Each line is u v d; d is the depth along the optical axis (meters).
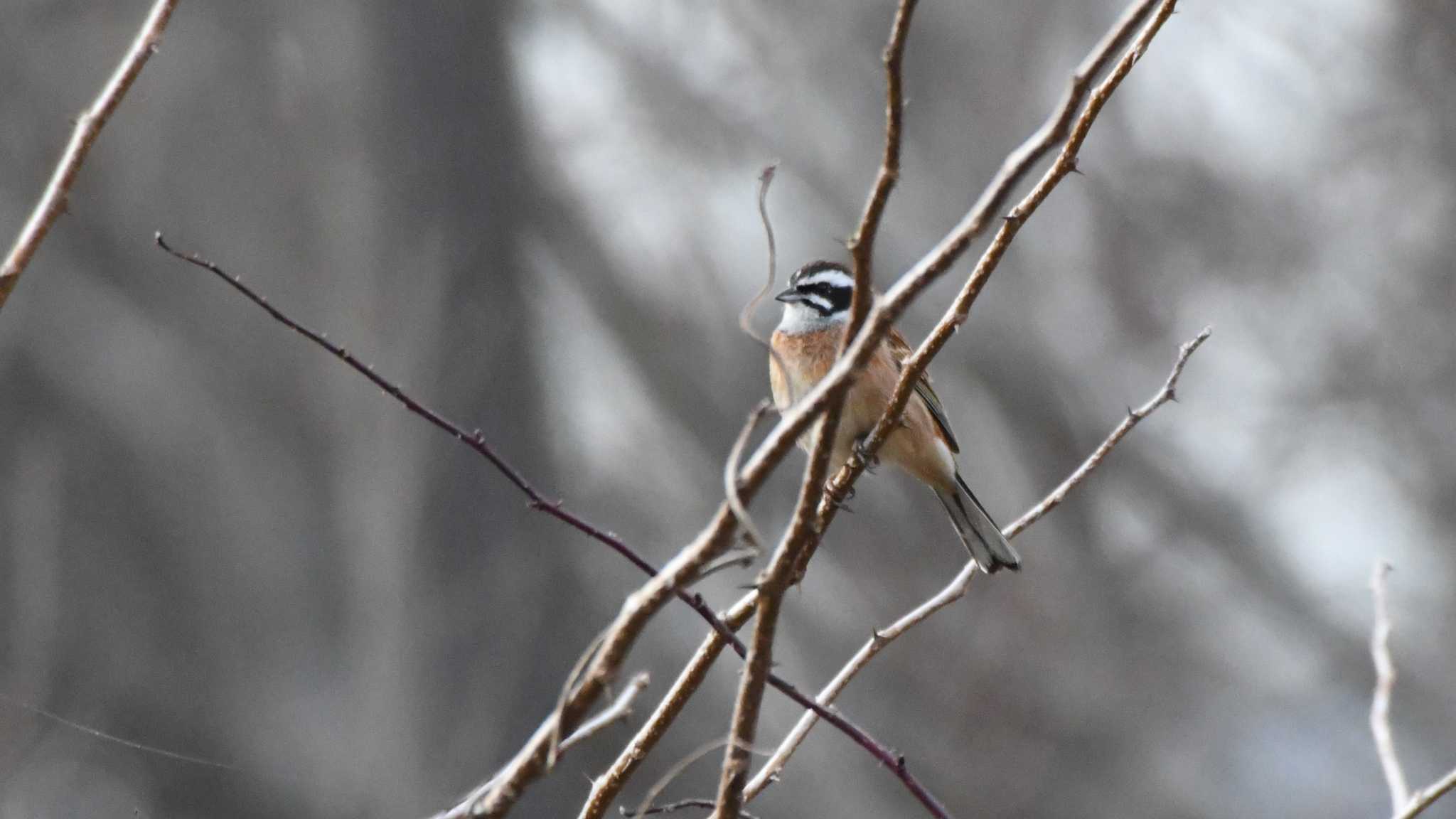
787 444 3.17
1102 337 19.89
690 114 18.77
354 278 18.03
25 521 16.42
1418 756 19.14
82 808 15.14
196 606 16.81
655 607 3.17
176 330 17.53
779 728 16.84
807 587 17.88
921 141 19.14
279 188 18.00
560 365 18.70
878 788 17.11
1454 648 19.53
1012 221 4.15
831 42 19.02
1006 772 17.31
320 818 16.42
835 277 7.11
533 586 17.62
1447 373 19.98
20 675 15.87
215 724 16.47
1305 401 19.94
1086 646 18.17
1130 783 17.67
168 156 17.69
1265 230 20.11
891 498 18.09
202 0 17.81
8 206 17.02
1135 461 19.08
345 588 17.39
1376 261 20.30
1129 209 20.05
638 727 15.89
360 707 17.02
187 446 17.16
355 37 18.03
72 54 17.42
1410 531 20.06
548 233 18.61
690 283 18.69
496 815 3.21
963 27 19.28
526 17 18.72
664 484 18.47
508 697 17.34
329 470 17.62
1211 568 19.25
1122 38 3.28
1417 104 20.20
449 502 17.64
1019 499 18.84
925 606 4.41
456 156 18.22
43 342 16.78
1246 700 18.86
